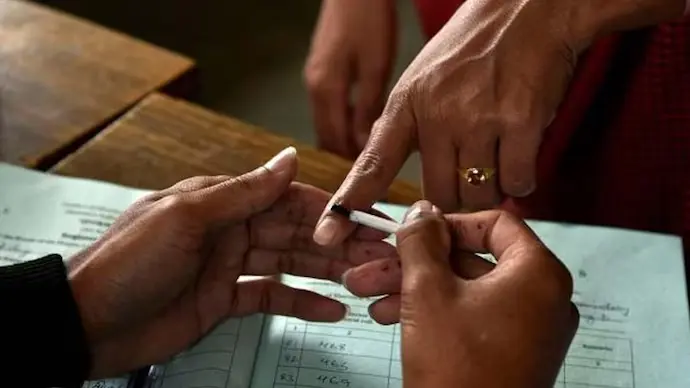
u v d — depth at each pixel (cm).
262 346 60
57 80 73
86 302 57
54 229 63
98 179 67
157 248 57
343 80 80
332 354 59
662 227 75
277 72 135
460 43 61
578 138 75
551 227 65
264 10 145
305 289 62
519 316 51
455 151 62
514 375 50
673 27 67
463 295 51
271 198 59
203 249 59
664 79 69
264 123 128
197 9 144
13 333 55
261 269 62
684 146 71
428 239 53
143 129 70
